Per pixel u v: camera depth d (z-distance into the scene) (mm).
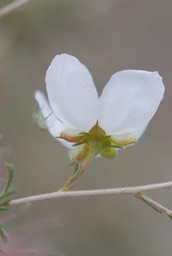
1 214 275
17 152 608
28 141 620
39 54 410
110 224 680
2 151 289
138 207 698
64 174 652
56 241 618
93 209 668
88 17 397
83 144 229
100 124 228
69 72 223
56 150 654
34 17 384
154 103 225
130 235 691
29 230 311
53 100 225
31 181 632
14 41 393
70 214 651
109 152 230
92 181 707
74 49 470
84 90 224
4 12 297
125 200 692
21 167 619
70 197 218
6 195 219
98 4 399
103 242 674
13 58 436
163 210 218
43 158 643
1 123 573
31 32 391
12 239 295
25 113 587
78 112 226
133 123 227
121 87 225
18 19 383
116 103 225
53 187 647
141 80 224
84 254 658
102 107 226
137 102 225
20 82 548
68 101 225
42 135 634
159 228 702
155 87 224
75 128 229
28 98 570
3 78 466
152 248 693
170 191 700
